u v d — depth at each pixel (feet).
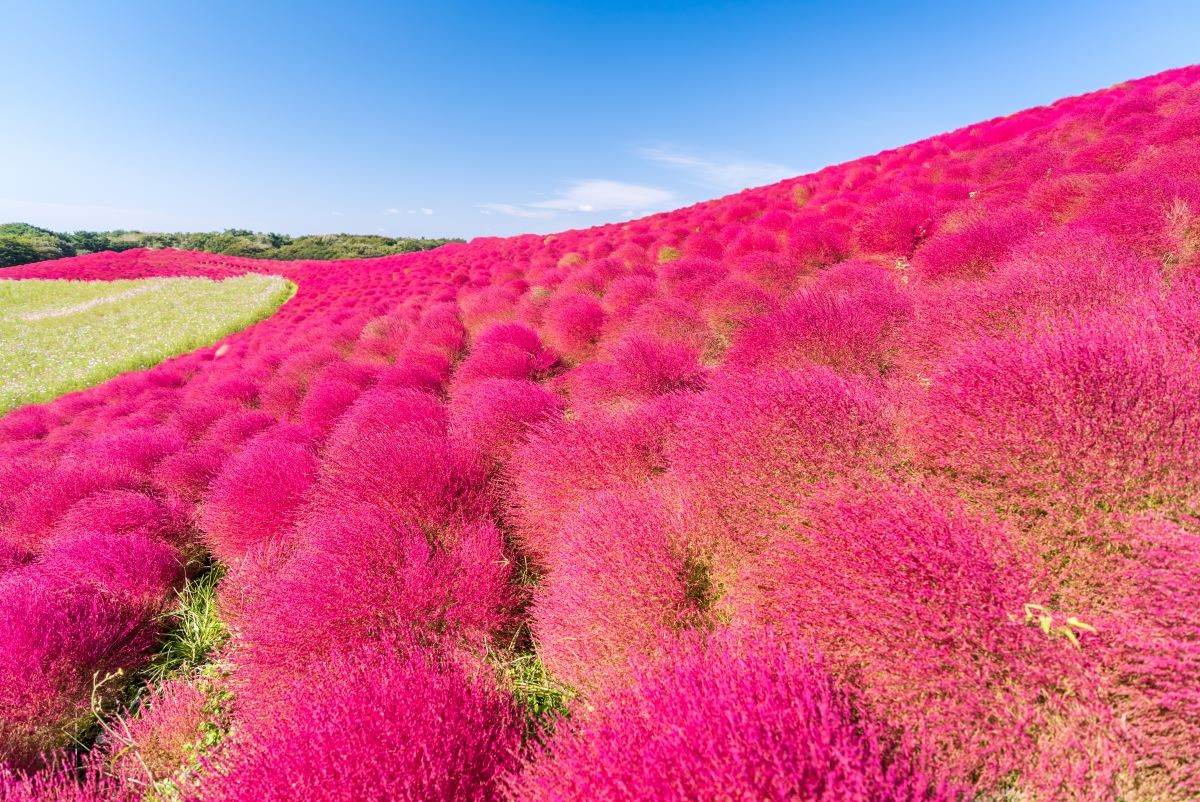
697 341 17.21
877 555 5.11
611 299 24.61
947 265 14.49
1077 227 11.94
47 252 177.58
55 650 8.91
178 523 13.96
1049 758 4.04
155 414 30.78
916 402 7.69
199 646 10.71
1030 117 39.11
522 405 13.33
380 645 7.55
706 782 3.72
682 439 9.39
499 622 8.14
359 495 11.05
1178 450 4.86
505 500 10.96
